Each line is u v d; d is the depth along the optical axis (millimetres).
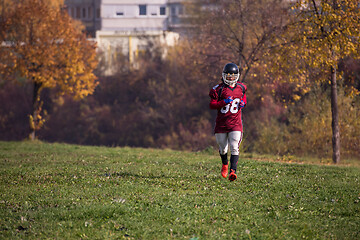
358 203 28359
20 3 111250
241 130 31281
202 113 191750
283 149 112875
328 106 99625
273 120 130750
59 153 66812
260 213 25281
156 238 20766
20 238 20734
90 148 78062
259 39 86688
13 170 43844
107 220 23500
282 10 82875
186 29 197625
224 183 34875
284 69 77250
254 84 112125
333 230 22219
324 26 71562
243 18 90250
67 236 21000
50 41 106688
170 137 190250
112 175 39219
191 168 45312
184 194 30016
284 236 21016
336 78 76750
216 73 94875
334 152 75750
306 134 106125
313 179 38719
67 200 27922
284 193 31062
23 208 26297
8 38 109375
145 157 58906
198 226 22531
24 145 83688
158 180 35938
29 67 106688
